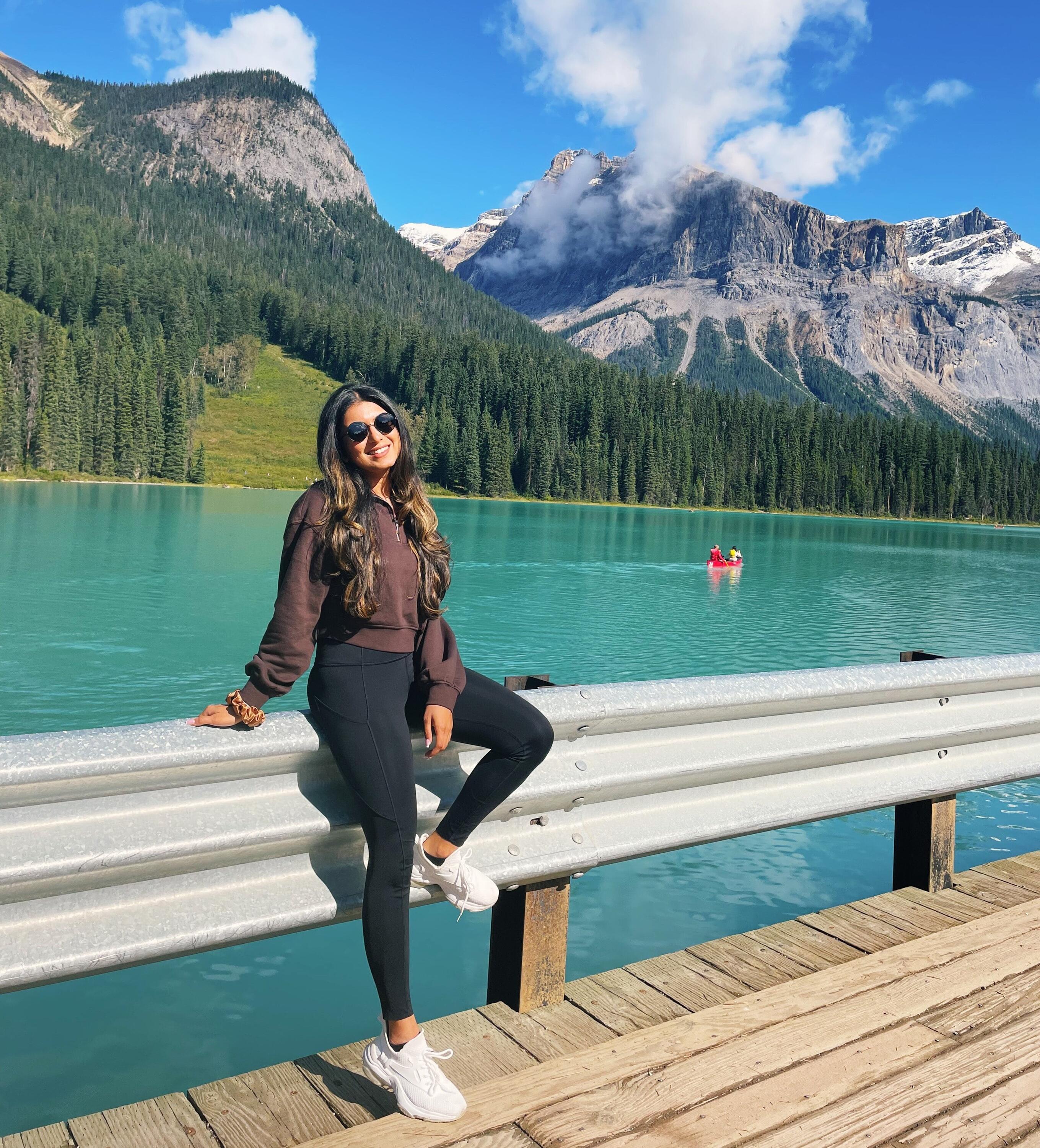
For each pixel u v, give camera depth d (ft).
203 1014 9.91
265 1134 6.05
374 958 6.40
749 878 14.26
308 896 6.66
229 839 6.16
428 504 6.83
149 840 5.85
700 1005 7.95
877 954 8.95
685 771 8.31
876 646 53.42
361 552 6.17
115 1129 6.04
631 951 11.46
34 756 5.39
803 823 9.40
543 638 52.80
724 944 9.29
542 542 163.73
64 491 297.94
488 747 6.86
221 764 6.13
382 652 6.50
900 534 305.32
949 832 10.97
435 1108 6.05
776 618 67.51
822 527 348.18
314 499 6.38
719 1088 6.59
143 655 43.27
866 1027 7.52
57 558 93.56
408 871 6.45
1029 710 11.23
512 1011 7.81
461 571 101.09
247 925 6.29
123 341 519.19
